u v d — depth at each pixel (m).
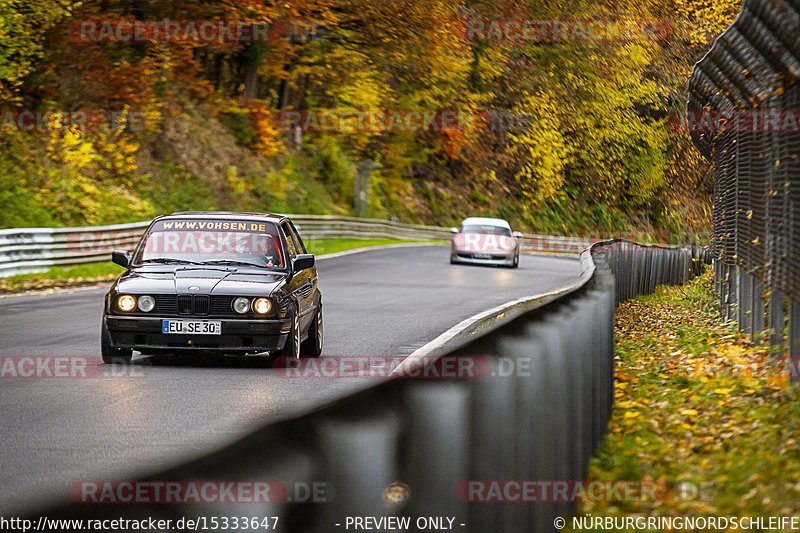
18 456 25.02
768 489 21.31
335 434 9.27
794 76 31.84
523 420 16.38
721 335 53.31
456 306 71.62
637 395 35.81
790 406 29.31
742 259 49.94
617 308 71.75
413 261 133.25
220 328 40.97
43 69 127.88
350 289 87.06
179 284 41.62
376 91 191.88
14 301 70.69
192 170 163.75
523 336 17.31
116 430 28.34
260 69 176.00
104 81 138.00
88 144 132.75
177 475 7.45
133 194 144.12
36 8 111.31
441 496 11.98
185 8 139.38
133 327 41.09
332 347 49.03
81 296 75.25
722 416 30.83
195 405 32.56
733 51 39.66
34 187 124.06
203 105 176.62
